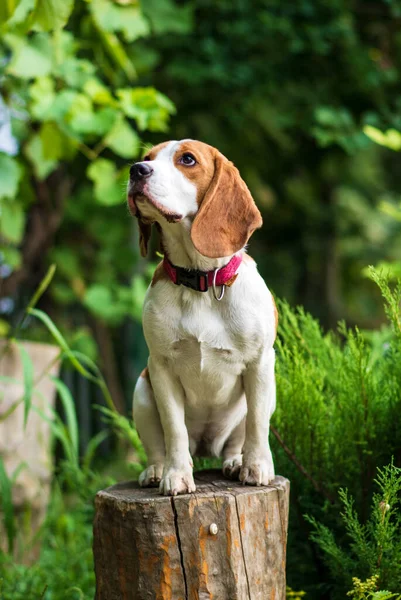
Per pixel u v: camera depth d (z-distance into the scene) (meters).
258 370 2.76
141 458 3.64
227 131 6.59
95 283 7.14
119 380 8.52
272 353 2.80
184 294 2.70
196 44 6.05
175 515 2.54
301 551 3.35
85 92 4.46
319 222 8.95
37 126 5.05
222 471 3.02
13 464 4.49
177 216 2.61
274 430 3.25
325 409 3.29
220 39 6.12
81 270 7.38
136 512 2.55
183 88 6.18
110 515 2.62
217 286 2.68
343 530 3.24
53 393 4.88
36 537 4.04
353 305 10.45
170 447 2.74
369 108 6.31
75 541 4.13
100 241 7.20
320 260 9.31
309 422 3.25
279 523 2.70
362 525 3.10
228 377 2.79
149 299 2.75
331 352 3.52
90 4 4.27
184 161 2.66
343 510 3.21
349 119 5.76
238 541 2.55
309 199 8.76
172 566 2.53
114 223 7.04
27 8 3.74
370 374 3.18
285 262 9.62
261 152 7.15
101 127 4.34
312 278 9.49
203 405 2.90
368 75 6.05
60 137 4.49
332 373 3.46
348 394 3.21
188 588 2.53
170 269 2.71
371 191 9.74
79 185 6.98
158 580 2.53
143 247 2.90
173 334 2.70
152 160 2.71
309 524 3.26
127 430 3.72
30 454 4.63
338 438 3.27
